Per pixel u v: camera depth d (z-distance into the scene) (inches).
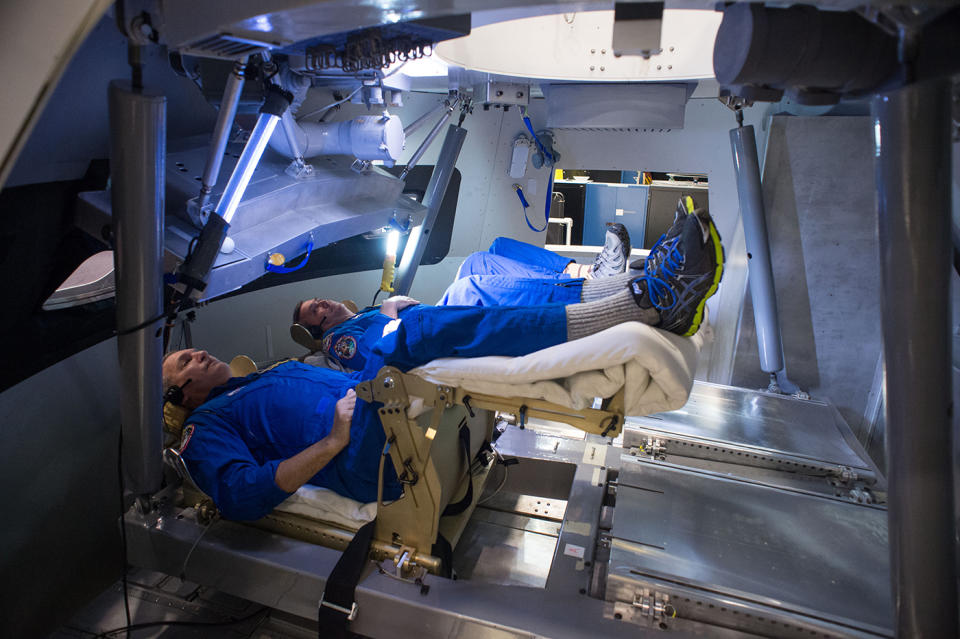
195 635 70.8
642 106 101.7
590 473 83.8
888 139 43.0
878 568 61.2
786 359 111.4
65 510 79.8
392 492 70.5
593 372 58.1
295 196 84.3
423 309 63.1
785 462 83.5
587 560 66.4
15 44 39.4
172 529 72.0
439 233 149.4
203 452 71.4
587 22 86.7
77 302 76.4
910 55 39.4
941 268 43.3
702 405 100.0
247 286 119.3
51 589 77.9
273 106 62.9
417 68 97.5
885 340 46.1
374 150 93.2
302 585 65.2
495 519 85.6
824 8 39.7
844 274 106.0
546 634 55.9
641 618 57.7
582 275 116.6
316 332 114.0
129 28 48.9
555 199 173.2
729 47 42.3
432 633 59.6
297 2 38.8
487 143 142.9
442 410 62.3
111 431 87.4
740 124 101.1
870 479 79.2
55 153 60.2
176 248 65.9
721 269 59.0
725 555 62.7
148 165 55.9
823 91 44.7
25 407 72.8
